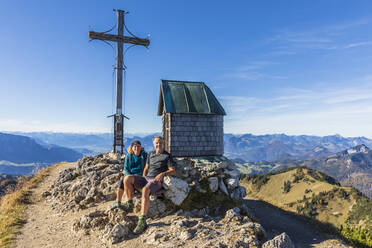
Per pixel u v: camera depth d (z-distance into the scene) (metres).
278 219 17.69
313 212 149.88
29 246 8.12
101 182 12.80
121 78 17.48
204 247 6.62
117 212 8.86
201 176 12.18
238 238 7.34
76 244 7.88
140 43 17.84
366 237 21.72
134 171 9.33
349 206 144.12
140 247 6.97
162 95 16.12
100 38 17.05
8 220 10.88
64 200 13.16
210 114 15.92
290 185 190.50
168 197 9.87
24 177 20.56
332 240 12.21
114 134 17.00
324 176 193.25
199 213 9.87
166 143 15.75
